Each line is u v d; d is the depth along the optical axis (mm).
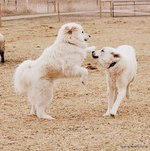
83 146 9352
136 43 25531
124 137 9852
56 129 10531
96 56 11680
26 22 41688
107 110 11898
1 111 12281
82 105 12781
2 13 55094
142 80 15742
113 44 25125
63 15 50969
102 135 10000
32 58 21281
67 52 11492
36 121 11250
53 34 30500
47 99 11625
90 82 15680
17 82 11742
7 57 21609
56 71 11523
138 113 11750
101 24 37844
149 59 20172
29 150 9234
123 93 11562
